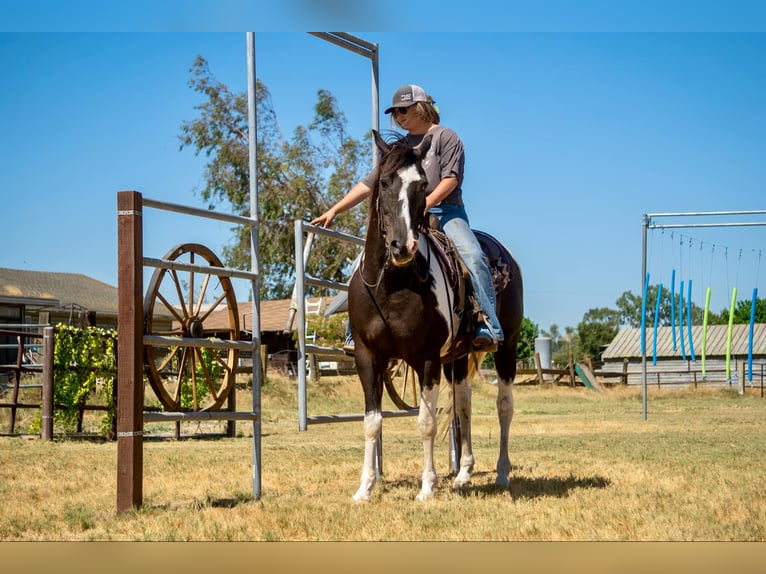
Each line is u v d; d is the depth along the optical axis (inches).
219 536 183.6
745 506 217.3
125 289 215.6
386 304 220.8
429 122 256.1
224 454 377.4
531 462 334.3
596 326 4320.9
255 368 251.6
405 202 206.5
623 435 491.2
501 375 280.4
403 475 305.9
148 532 187.5
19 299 1159.0
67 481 284.7
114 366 497.0
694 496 232.7
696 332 1936.5
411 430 579.5
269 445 440.5
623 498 228.5
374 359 231.0
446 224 253.0
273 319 1658.5
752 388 1414.9
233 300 260.7
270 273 1740.9
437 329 226.8
